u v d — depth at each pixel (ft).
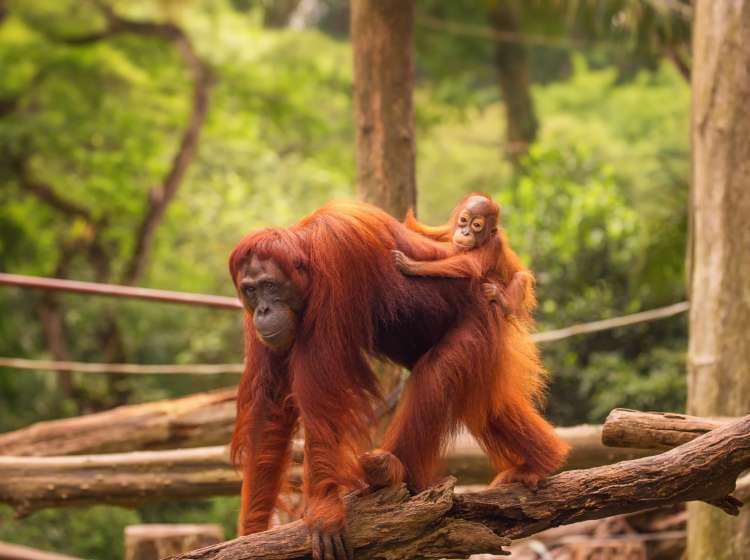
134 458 24.36
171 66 72.95
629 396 42.37
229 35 76.18
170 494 24.23
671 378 41.73
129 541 27.27
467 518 15.53
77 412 63.00
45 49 67.36
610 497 15.55
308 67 84.64
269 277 15.33
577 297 46.37
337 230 15.74
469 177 87.86
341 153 84.28
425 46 92.27
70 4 70.54
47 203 67.36
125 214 66.85
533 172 53.67
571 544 28.14
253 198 76.28
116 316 63.36
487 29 85.35
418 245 16.58
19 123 65.82
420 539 15.08
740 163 23.31
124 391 62.49
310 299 15.51
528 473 16.40
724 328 23.36
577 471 15.87
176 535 27.27
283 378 16.60
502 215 50.06
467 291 16.44
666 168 67.15
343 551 14.74
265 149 82.48
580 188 49.55
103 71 69.21
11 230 67.21
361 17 25.73
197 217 73.77
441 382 15.94
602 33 53.01
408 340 16.90
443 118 93.71
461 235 16.76
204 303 27.20
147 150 69.10
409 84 25.82
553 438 16.93
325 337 15.39
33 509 24.17
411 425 15.94
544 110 104.83
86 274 68.33
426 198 86.07
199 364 63.21
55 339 63.41
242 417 16.83
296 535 14.94
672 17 45.11
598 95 105.50
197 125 65.67
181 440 27.58
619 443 16.74
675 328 45.06
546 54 119.75
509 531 15.62
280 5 116.67
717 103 23.57
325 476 15.17
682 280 43.60
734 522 23.17
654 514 29.89
